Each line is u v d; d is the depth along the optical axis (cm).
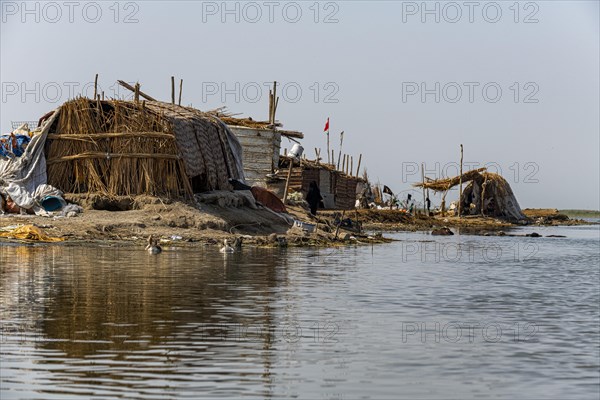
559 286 5212
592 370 2842
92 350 2934
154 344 3052
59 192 8100
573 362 2948
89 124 8381
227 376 2661
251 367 2775
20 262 5438
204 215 8031
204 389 2517
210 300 4066
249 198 9369
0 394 2428
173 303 3941
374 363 2884
